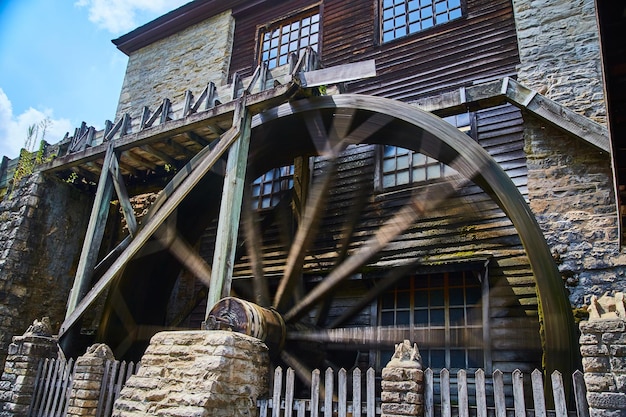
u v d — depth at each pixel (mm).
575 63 5875
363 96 5156
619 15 2574
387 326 5773
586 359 2596
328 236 6684
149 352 3826
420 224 6047
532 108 5281
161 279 6250
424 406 2988
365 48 7547
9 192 7961
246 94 5477
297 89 5305
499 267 5324
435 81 6688
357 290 6086
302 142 6070
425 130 4816
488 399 4887
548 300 3859
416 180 6355
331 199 6898
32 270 7035
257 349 3826
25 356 5016
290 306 5469
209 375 3375
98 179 7371
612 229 4969
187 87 9367
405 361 3092
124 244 5863
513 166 5727
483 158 4488
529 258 4047
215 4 9633
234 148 5199
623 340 2521
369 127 5387
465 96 5488
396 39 7297
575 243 5090
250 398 3607
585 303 4840
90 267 5719
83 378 4211
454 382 5156
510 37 6395
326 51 7969
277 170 7738
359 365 5680
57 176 7461
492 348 5039
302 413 3404
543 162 5535
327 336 5102
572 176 5336
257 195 7797
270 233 7172
